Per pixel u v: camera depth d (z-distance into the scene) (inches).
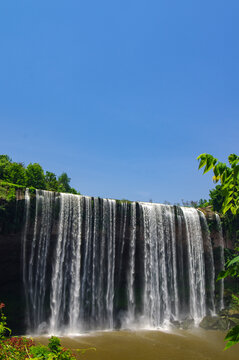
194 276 1110.4
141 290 1034.7
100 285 960.9
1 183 852.6
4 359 218.1
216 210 1256.8
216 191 1256.2
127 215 1024.9
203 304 1091.9
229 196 118.1
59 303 886.4
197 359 641.0
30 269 872.3
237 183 118.4
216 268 1171.9
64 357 236.5
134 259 1039.6
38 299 878.4
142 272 1042.1
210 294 1128.8
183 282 1099.9
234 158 114.1
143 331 879.7
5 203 818.8
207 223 1180.5
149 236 1045.8
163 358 641.6
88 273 949.2
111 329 910.4
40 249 886.4
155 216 1071.6
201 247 1131.9
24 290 859.4
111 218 997.8
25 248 865.5
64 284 904.9
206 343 756.0
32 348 227.6
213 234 1182.9
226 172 112.1
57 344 248.2
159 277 1044.5
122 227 1016.9
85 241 952.3
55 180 2001.7
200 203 1811.0
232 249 1194.0
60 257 906.7
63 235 917.2
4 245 826.8
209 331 873.5
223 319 924.6
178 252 1112.2
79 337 796.6
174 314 1043.9
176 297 1050.7
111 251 989.8
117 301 1000.2
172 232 1090.7
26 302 858.1
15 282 855.1
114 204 1009.5
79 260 924.6
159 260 1053.8
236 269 103.9
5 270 840.3
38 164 1763.0
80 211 950.4
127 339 778.8
